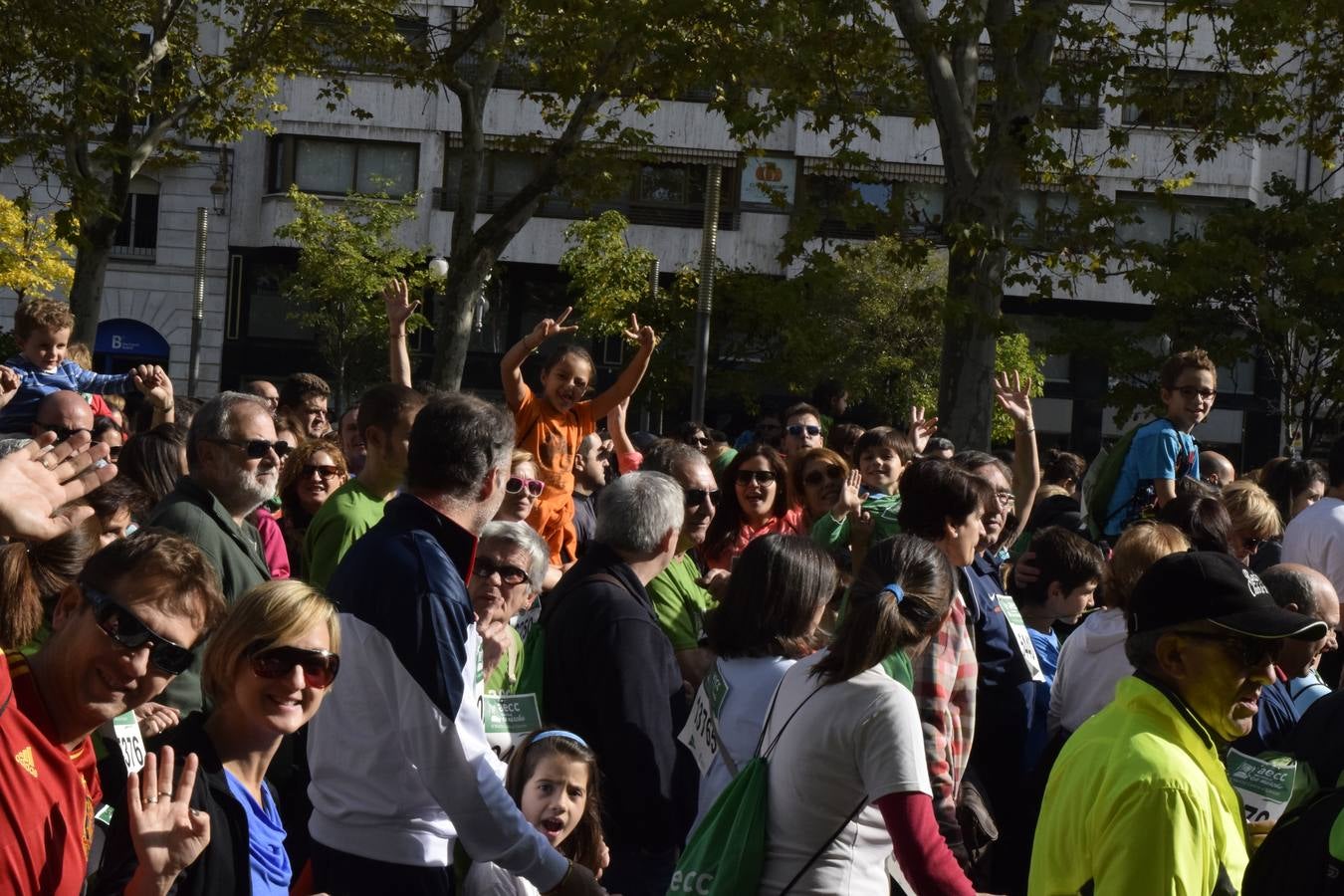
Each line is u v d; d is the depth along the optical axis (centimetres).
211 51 3177
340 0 1912
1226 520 645
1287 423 2388
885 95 1382
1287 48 2055
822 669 367
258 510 640
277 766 462
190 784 291
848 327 2741
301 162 3444
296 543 714
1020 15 1281
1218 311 2386
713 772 416
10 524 251
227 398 511
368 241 3105
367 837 369
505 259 3431
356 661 364
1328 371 2297
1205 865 290
